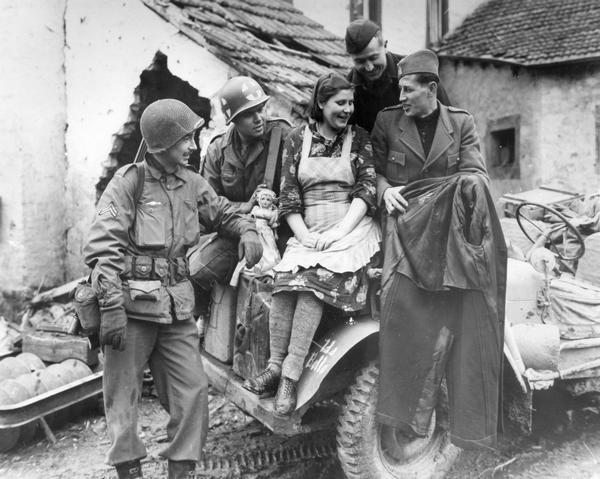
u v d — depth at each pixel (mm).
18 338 5906
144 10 6934
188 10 6984
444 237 3482
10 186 7129
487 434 3486
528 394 3930
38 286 7242
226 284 4023
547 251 4434
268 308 3631
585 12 13273
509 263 4477
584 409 5117
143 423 4980
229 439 4598
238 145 4195
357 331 3523
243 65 6312
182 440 3543
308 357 3539
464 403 3486
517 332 4133
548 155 12820
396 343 3490
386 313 3496
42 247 7316
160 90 7387
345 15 12523
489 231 3451
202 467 4168
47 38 7383
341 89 3539
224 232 3771
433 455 3943
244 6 8664
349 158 3666
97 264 3275
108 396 3475
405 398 3502
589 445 4535
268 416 3525
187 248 3637
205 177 4305
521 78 13062
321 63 8094
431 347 3516
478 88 13844
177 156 3467
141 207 3459
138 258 3434
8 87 7059
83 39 7398
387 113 3852
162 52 6840
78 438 4816
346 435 3605
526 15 13906
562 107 12586
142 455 3516
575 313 4441
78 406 5164
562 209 5457
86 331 3355
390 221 3637
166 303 3455
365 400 3590
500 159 13812
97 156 7383
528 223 5297
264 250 3826
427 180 3604
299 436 4625
